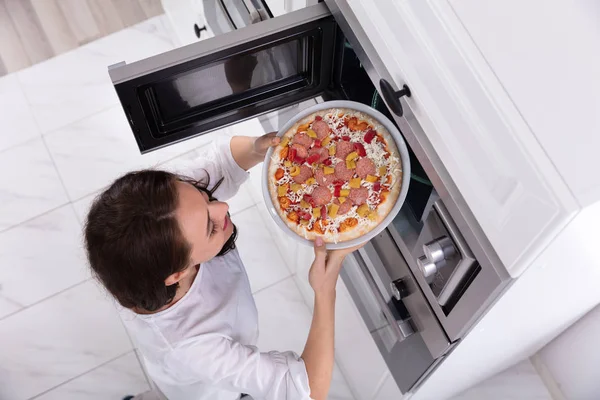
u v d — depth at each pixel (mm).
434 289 959
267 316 1829
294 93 1105
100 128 2098
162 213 763
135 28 2273
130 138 2084
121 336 1814
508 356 1465
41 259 1911
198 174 1083
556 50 628
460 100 696
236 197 1979
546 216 625
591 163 597
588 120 608
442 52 696
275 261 1902
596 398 1628
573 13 642
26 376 1769
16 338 1813
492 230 728
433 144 796
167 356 951
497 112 639
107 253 780
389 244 1030
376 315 1233
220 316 976
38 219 1969
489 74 640
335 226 917
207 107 1058
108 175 2027
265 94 1086
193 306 954
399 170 924
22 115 2129
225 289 1036
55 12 2320
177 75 952
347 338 1483
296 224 936
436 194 896
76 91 2164
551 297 965
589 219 625
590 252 765
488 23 645
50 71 2207
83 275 1888
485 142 678
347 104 987
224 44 937
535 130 613
